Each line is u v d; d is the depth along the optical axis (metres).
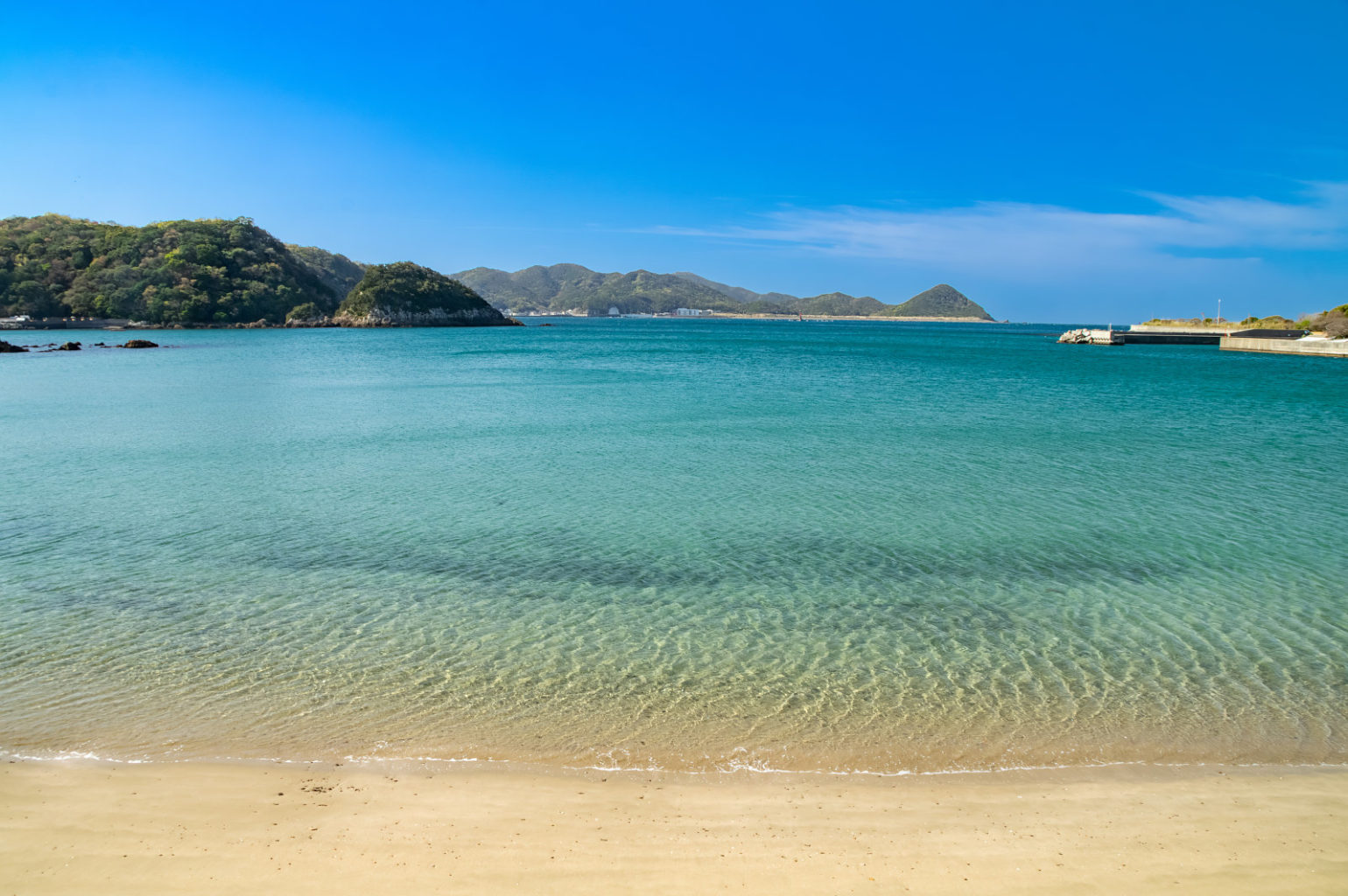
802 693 8.68
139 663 9.20
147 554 13.45
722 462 21.86
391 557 13.39
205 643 9.83
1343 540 14.72
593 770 7.05
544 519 15.89
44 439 25.38
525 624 10.60
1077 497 17.97
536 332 161.50
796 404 36.41
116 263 146.38
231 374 53.66
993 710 8.31
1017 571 12.92
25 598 11.31
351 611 10.99
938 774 7.07
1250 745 7.64
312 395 40.09
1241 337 99.75
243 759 7.16
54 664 9.14
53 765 6.96
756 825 6.15
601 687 8.78
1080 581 12.48
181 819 6.11
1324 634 10.36
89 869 5.43
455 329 175.25
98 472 20.11
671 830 6.05
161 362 64.94
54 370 55.94
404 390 42.69
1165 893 5.34
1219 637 10.27
